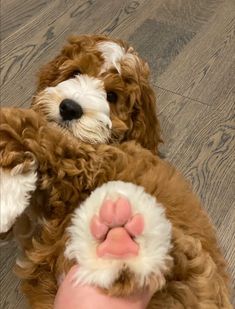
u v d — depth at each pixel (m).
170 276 0.25
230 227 0.38
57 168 0.26
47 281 0.26
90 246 0.23
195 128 0.43
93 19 0.51
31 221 0.28
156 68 0.47
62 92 0.30
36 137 0.26
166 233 0.24
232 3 0.54
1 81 0.44
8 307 0.33
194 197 0.29
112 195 0.24
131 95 0.31
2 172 0.25
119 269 0.22
